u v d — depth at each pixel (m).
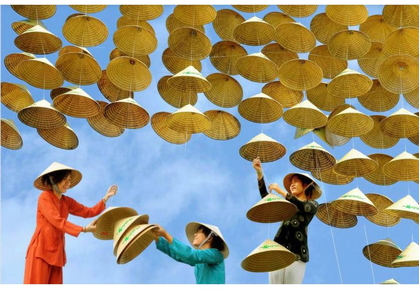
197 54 12.94
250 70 12.91
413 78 12.76
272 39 13.08
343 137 13.48
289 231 10.79
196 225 10.16
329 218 12.62
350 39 13.09
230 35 14.05
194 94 13.41
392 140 13.95
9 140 12.33
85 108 12.02
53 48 12.57
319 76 12.77
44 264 9.91
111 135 13.23
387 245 12.48
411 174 12.23
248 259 10.39
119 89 13.31
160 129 12.94
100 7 12.95
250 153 12.30
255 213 10.82
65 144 12.61
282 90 13.70
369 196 13.25
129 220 9.70
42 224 10.09
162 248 9.43
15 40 12.33
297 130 13.30
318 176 13.05
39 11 12.95
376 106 14.01
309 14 13.88
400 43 13.16
